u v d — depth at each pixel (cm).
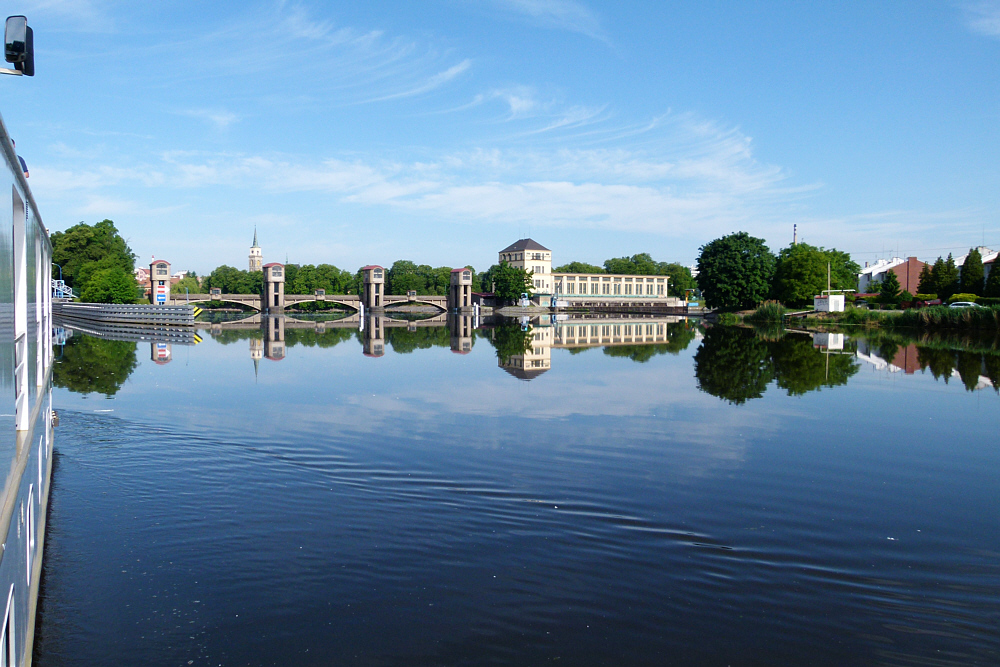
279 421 2114
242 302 13075
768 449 1808
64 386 2823
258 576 1008
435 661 793
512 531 1187
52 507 1302
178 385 2905
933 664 795
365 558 1069
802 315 9500
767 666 787
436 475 1525
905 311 7612
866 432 2023
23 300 782
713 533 1191
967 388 2917
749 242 11425
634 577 1009
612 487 1448
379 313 14038
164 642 834
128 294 10719
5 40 710
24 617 721
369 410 2320
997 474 1588
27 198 817
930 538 1181
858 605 934
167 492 1394
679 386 2947
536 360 4078
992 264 9931
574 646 825
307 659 798
